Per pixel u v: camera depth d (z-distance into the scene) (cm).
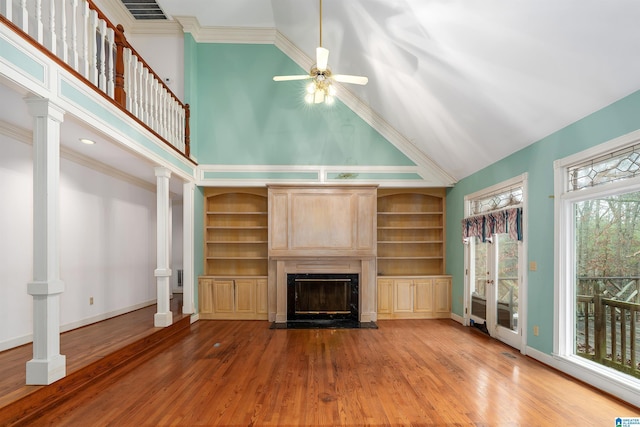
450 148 556
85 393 313
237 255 677
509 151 464
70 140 410
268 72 634
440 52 386
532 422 265
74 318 480
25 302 402
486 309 532
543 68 321
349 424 263
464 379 349
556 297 374
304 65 632
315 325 581
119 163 529
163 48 630
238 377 354
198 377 353
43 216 276
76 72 302
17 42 241
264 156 629
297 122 633
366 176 634
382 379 349
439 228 680
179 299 755
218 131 629
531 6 274
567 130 361
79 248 491
